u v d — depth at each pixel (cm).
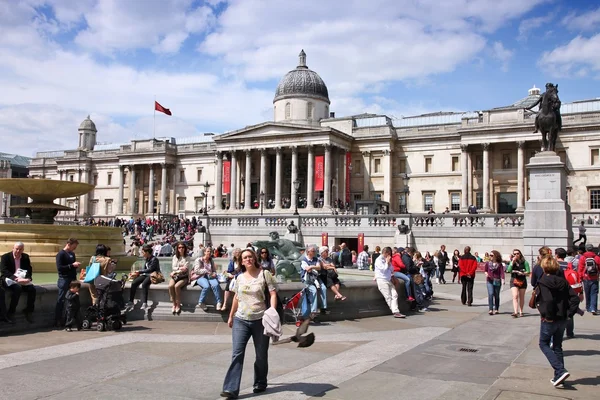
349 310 1948
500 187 8119
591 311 2098
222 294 1795
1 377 1096
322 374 1145
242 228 5850
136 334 1569
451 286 3325
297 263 2373
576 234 5091
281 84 9912
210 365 1216
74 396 980
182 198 10725
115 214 11269
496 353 1356
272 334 987
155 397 979
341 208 8412
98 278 1625
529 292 2869
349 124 9069
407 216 5219
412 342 1498
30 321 1611
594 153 7594
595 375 1145
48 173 12606
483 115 8100
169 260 3622
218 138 9162
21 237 2797
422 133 8788
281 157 8788
